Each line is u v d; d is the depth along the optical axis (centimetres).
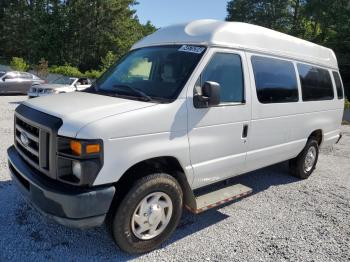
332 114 689
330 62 697
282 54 530
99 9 4297
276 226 452
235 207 504
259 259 373
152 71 420
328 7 3219
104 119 314
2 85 1820
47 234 389
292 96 549
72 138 302
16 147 396
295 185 620
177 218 381
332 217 491
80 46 4494
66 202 304
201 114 387
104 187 317
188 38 424
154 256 364
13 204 450
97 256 357
